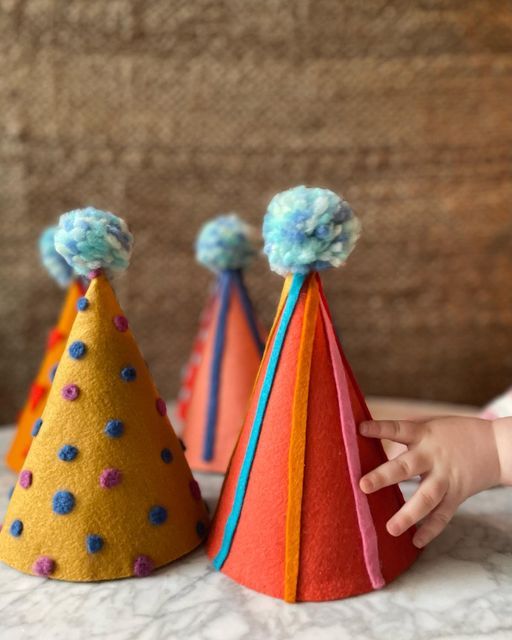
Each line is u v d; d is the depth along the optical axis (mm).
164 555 466
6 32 867
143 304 942
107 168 907
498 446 469
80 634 404
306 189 438
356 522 435
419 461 454
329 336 451
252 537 445
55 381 476
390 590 442
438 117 908
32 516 459
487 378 977
